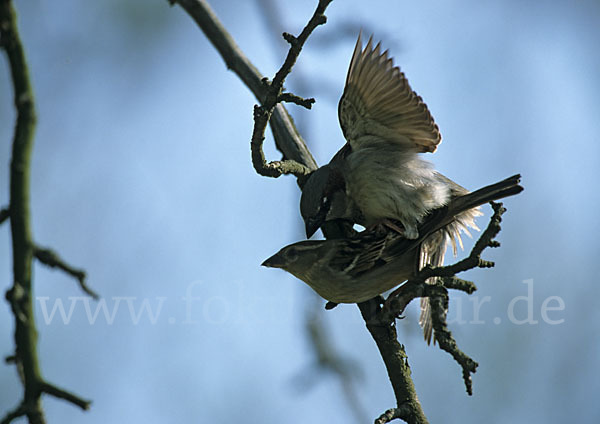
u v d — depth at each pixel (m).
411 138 10.09
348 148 10.47
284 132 10.59
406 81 9.17
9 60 5.02
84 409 4.53
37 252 4.73
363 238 8.49
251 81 10.82
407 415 7.50
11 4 5.04
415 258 8.70
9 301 4.59
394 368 7.88
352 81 9.51
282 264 8.27
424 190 9.86
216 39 10.93
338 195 10.03
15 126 4.95
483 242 7.07
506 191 9.23
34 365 4.57
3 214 4.78
